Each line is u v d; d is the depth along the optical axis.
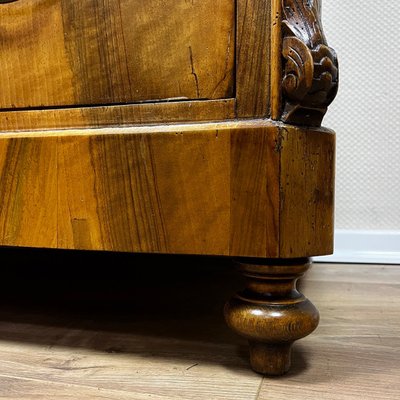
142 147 0.44
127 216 0.45
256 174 0.40
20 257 1.21
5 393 0.43
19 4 0.48
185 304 0.73
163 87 0.45
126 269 1.05
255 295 0.44
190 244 0.43
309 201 0.42
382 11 1.10
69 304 0.73
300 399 0.41
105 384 0.44
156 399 0.41
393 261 1.10
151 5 0.44
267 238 0.40
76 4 0.46
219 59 0.43
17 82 0.50
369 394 0.42
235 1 0.42
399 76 1.10
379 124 1.12
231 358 0.50
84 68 0.47
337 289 0.84
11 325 0.63
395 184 1.12
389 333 0.59
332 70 0.41
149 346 0.54
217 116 0.43
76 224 0.47
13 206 0.49
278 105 0.41
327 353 0.52
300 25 0.40
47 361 0.50
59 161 0.47
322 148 0.42
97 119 0.47
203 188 0.42
